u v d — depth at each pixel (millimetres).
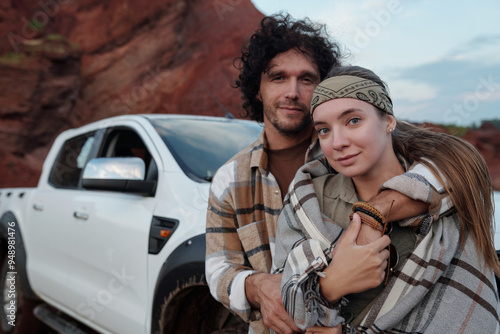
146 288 2406
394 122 1298
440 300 1211
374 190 1334
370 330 1197
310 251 1242
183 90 15883
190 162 2637
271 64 1641
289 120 1645
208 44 17016
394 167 1324
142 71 16641
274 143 1713
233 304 1499
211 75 15930
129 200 2783
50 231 3531
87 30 17297
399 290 1199
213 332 2045
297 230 1376
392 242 1271
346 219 1343
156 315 2266
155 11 17125
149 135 2883
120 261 2631
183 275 2123
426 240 1214
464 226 1257
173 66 16859
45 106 13422
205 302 2168
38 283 3664
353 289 1182
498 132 19703
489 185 1319
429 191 1206
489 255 1271
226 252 1657
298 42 1595
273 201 1634
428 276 1186
